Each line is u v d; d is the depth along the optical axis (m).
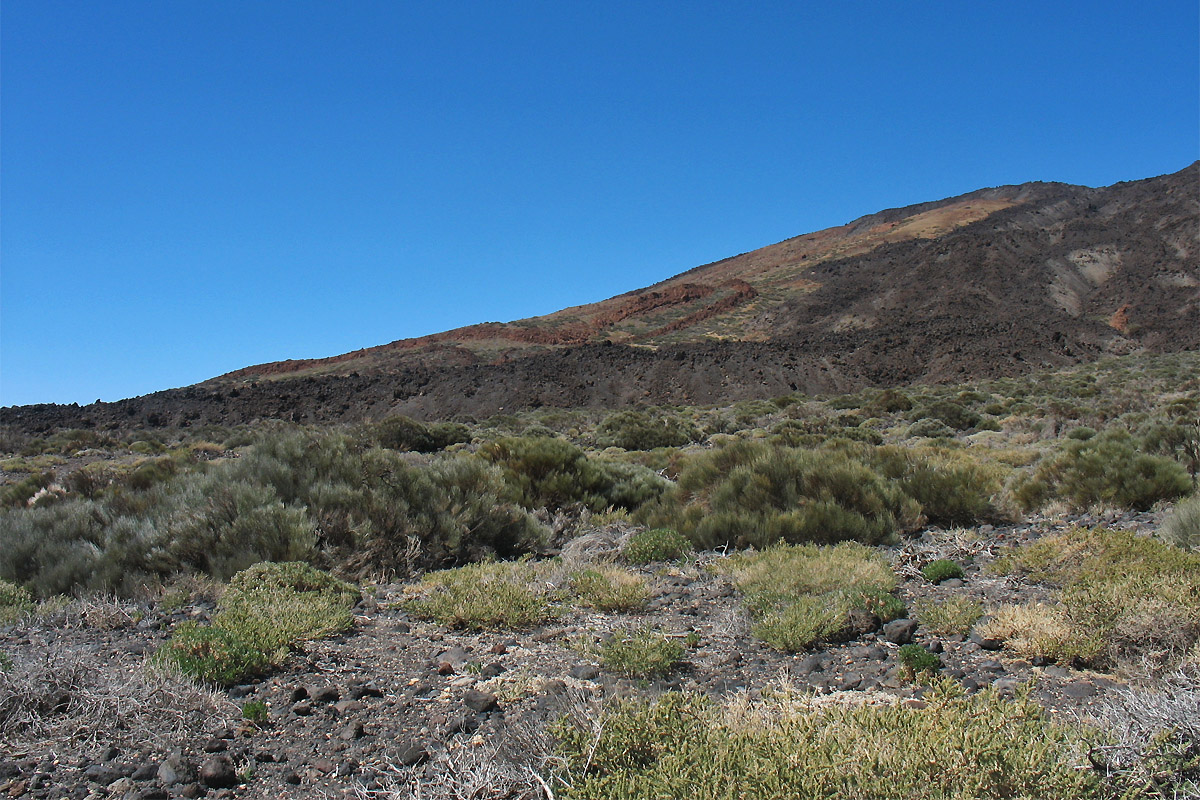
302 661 5.55
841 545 8.96
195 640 5.25
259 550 8.95
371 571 9.27
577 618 6.83
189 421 84.94
